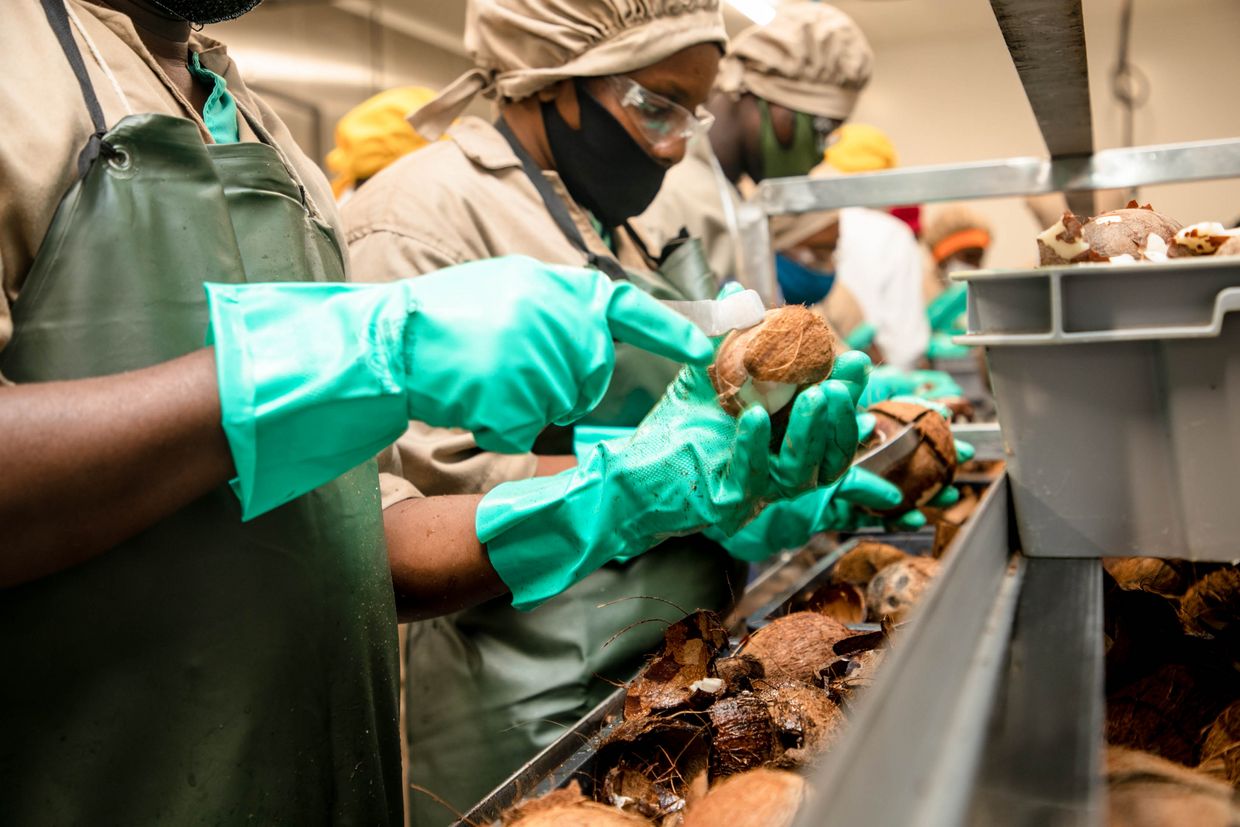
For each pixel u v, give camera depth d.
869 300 3.45
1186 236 0.84
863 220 3.52
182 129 0.72
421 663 1.38
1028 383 0.83
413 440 1.27
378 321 0.66
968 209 4.09
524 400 0.69
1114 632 0.81
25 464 0.58
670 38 1.31
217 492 0.74
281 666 0.78
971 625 0.59
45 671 0.69
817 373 0.89
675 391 0.96
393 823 0.93
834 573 1.40
